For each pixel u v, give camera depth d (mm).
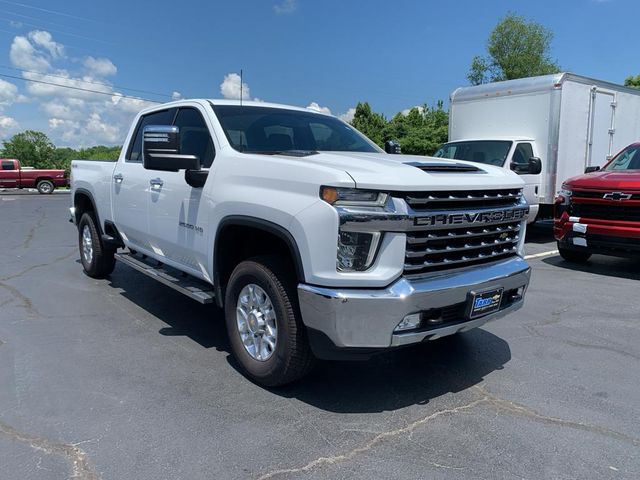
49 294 6094
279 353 3434
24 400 3453
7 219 14695
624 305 5820
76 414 3273
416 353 4359
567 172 10836
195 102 4645
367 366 4082
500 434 3098
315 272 3062
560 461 2824
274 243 3689
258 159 3582
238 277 3723
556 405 3473
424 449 2928
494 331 4922
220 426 3148
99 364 4059
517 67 38938
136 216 5230
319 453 2875
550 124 10438
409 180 3070
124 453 2859
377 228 2992
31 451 2865
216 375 3881
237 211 3621
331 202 2996
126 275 7086
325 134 4797
